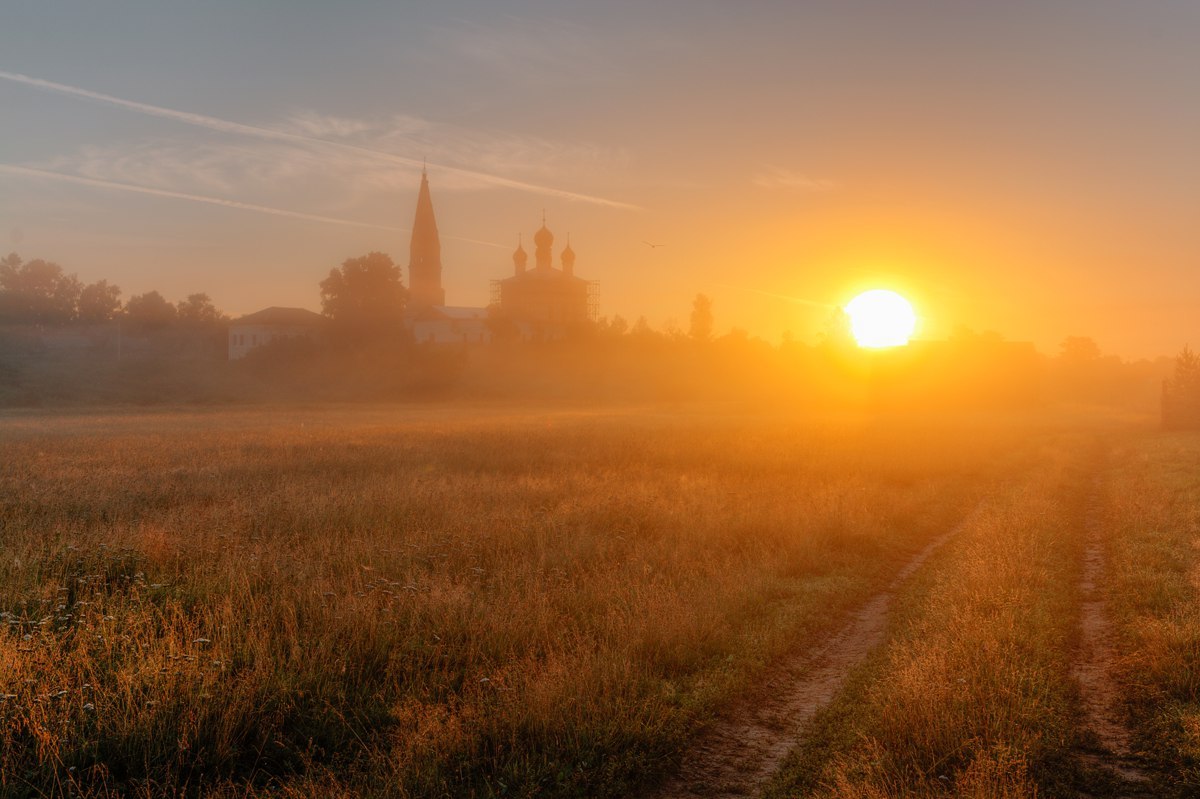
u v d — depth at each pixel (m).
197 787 6.21
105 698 6.90
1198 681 7.51
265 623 8.91
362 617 8.85
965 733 6.58
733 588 10.64
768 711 7.64
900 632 9.51
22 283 126.38
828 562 12.75
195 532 13.06
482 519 14.46
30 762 6.24
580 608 9.76
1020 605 9.87
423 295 149.00
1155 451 32.00
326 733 6.91
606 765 6.38
